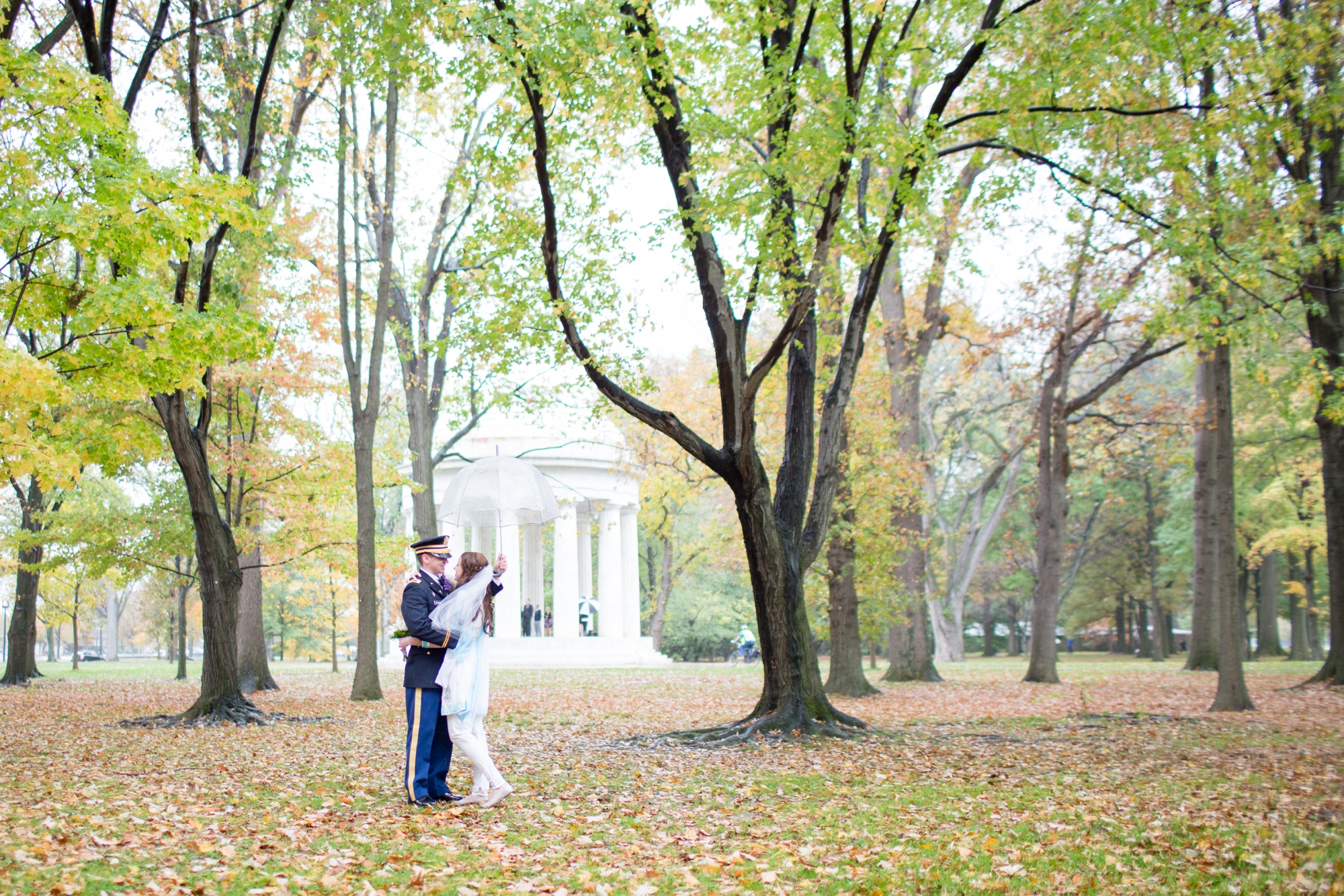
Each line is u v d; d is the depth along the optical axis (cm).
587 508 4338
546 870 578
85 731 1509
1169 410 2903
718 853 636
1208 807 816
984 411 3897
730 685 2541
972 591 5706
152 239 1093
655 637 4812
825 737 1333
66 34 1742
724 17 1201
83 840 620
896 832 711
